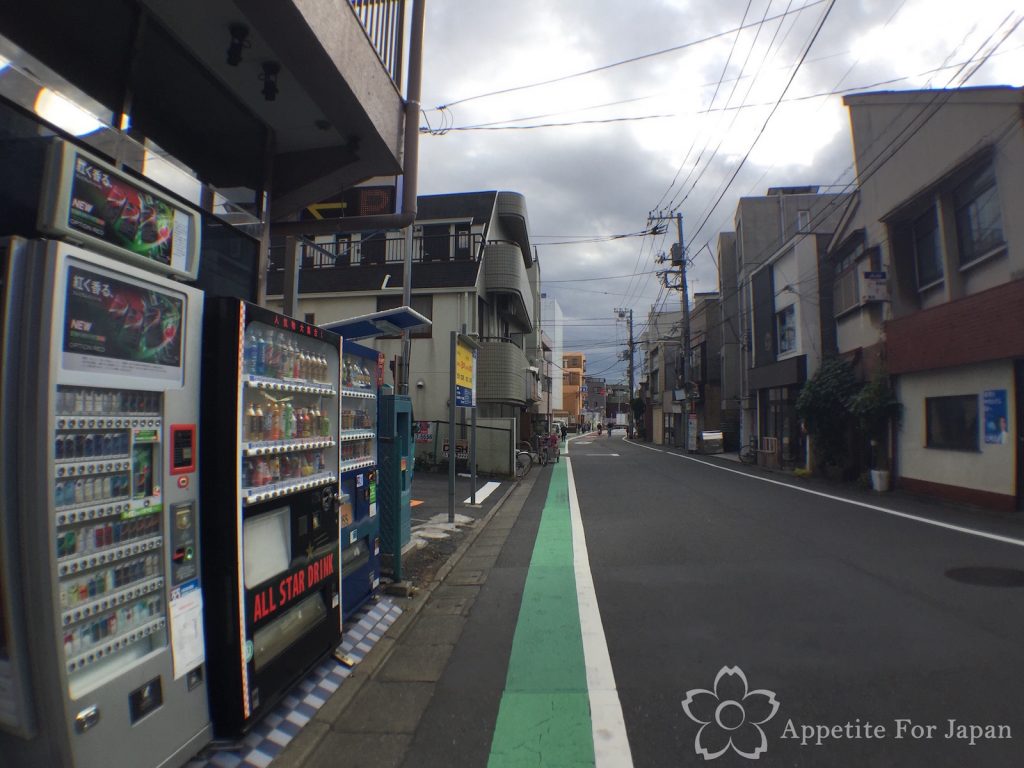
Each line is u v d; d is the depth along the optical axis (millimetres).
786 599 5672
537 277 36781
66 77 4391
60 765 2314
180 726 2871
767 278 23609
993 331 10672
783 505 11891
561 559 7613
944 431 12695
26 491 2312
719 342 36125
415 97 6746
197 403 3117
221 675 3096
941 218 12648
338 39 4969
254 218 5242
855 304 16609
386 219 6777
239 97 5367
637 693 3873
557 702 3791
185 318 3062
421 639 4988
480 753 3240
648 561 7352
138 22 4297
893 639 4590
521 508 12258
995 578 6230
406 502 7586
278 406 3760
